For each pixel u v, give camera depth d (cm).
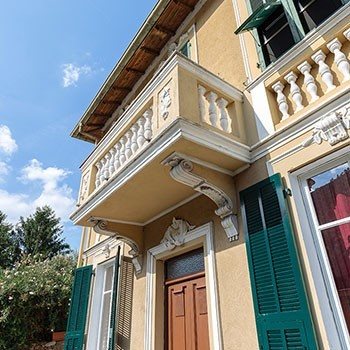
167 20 612
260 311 257
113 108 807
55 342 855
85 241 705
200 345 339
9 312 805
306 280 239
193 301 370
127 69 704
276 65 329
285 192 279
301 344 220
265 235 277
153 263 439
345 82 259
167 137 284
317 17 324
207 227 357
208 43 514
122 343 439
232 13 480
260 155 319
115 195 383
